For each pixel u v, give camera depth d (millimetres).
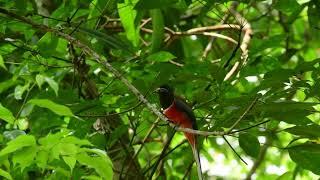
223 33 14766
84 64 10602
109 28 13156
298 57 16281
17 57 10742
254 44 10062
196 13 14609
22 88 10477
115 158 10836
